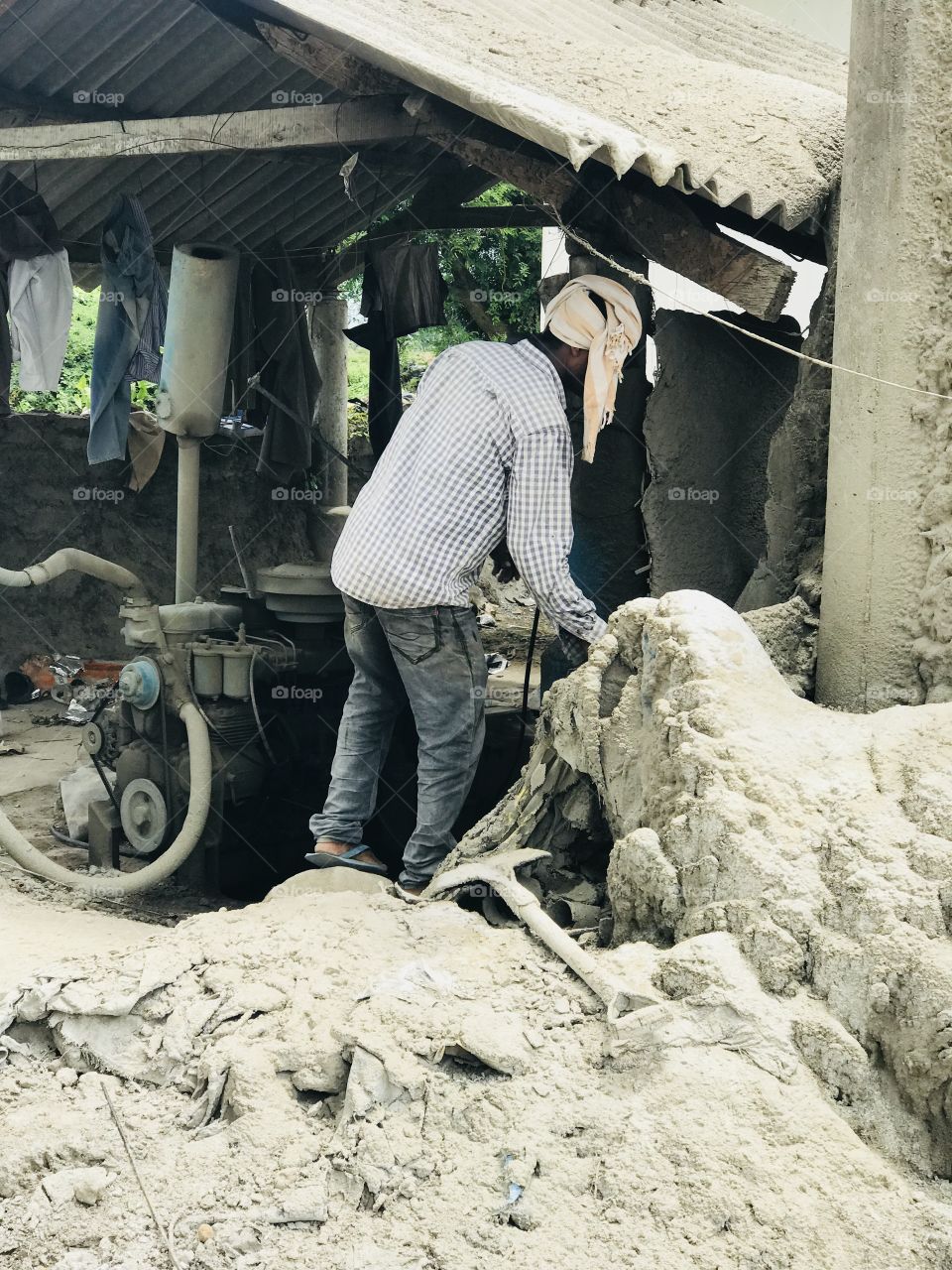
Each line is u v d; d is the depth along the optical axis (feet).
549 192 15.38
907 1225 7.50
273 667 16.85
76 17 21.03
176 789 16.43
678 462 15.71
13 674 27.81
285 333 28.09
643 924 9.95
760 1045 8.43
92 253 29.76
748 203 13.57
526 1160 7.97
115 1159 8.36
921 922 8.47
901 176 11.46
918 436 11.70
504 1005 9.10
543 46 16.79
